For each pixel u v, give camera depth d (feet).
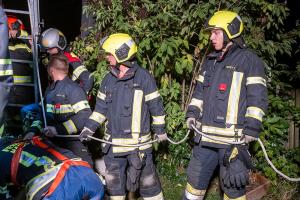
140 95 12.25
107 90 12.42
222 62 11.82
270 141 16.78
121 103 12.22
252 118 11.26
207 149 12.34
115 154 12.39
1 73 8.44
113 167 12.60
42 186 9.39
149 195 12.98
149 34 15.38
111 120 12.42
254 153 16.62
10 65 8.63
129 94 12.19
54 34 14.29
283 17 16.75
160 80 16.53
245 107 11.67
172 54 14.88
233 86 11.59
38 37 15.81
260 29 16.22
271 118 16.71
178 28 15.67
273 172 16.07
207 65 12.23
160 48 14.93
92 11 16.76
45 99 12.93
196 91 12.58
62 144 12.87
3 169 9.82
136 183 12.52
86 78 14.85
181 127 16.51
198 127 12.36
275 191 15.78
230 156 11.76
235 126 11.67
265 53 16.55
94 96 16.56
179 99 16.97
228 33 11.55
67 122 12.65
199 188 12.73
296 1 18.95
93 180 9.74
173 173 16.34
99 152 16.49
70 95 12.52
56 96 12.62
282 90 17.99
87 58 17.38
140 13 15.60
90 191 9.65
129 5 15.97
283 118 17.15
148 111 12.57
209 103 11.91
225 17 11.62
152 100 12.35
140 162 12.29
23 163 9.70
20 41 17.13
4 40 8.41
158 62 15.67
